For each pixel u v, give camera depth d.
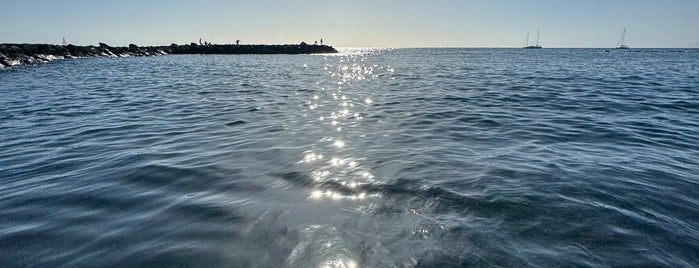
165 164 5.94
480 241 3.45
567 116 9.83
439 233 3.61
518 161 5.88
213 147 7.00
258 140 7.53
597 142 7.11
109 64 41.19
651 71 27.28
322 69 34.59
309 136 7.89
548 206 4.14
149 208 4.28
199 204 4.38
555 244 3.38
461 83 19.50
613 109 10.78
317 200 4.48
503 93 14.86
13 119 9.98
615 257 3.19
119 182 5.14
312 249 3.38
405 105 12.13
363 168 5.67
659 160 5.89
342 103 12.78
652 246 3.34
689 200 4.30
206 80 22.39
